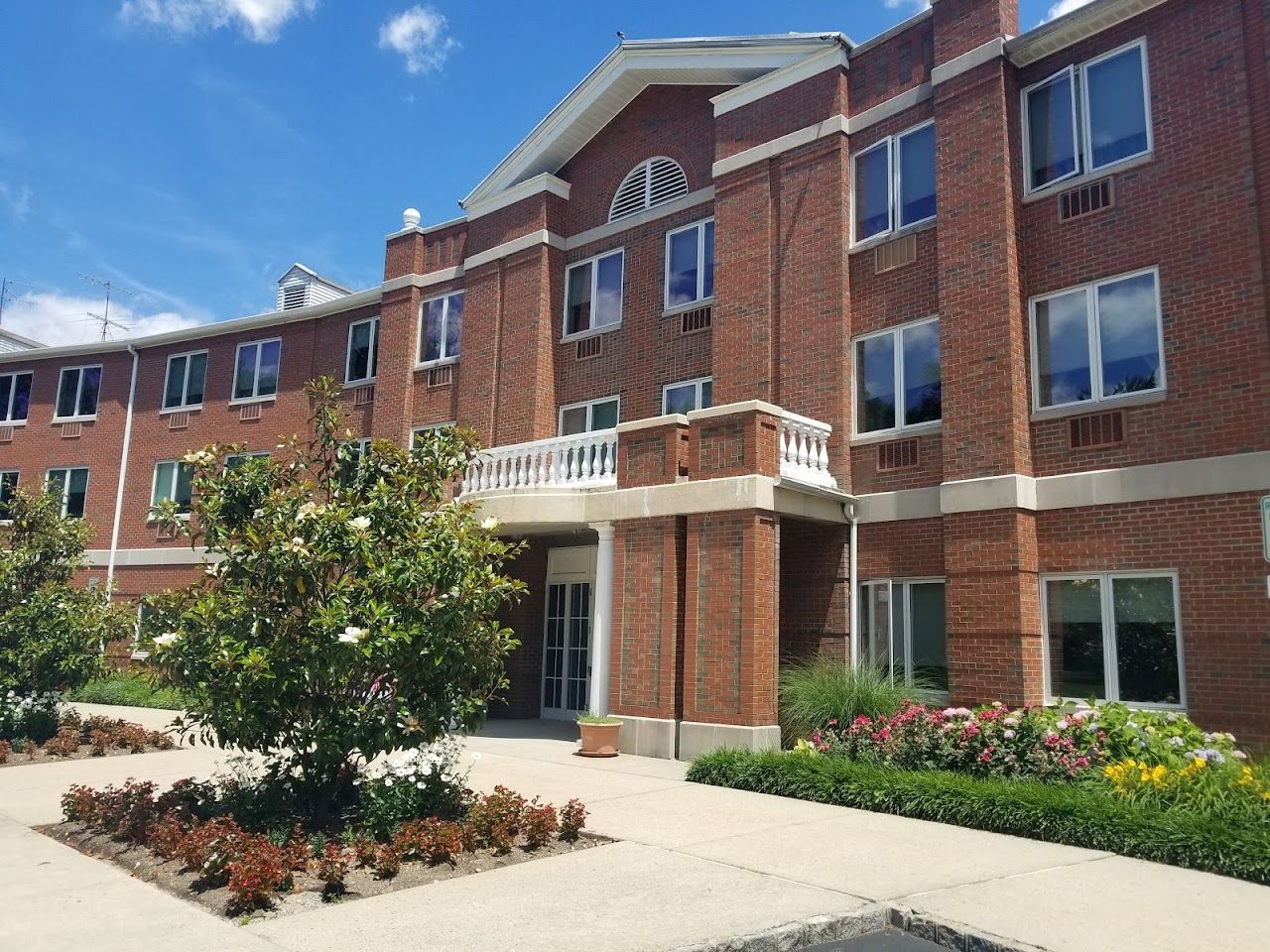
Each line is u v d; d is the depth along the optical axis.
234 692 7.75
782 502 13.12
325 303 24.56
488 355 20.14
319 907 6.37
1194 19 11.90
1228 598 10.79
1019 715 10.52
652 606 13.70
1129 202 12.21
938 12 14.16
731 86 17.80
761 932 5.81
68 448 28.52
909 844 8.06
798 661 14.46
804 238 15.41
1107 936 5.76
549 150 19.92
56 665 13.79
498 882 6.95
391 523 8.37
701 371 16.94
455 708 8.41
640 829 8.64
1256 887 6.82
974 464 12.78
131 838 8.09
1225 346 11.16
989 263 13.02
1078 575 12.02
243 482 8.42
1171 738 9.82
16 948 5.60
